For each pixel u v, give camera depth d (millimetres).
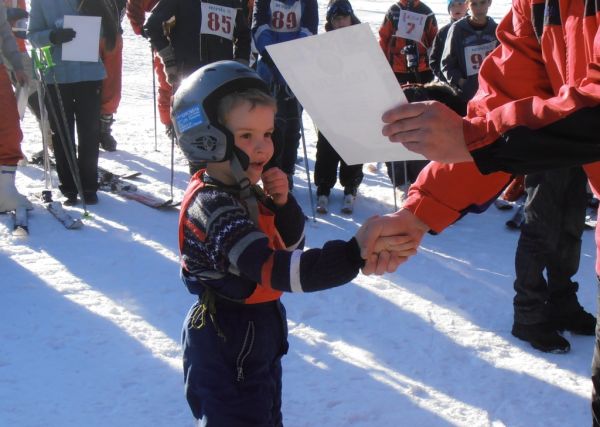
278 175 2396
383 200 7055
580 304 4797
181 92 2262
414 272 5211
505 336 4293
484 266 5426
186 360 2359
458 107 5938
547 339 4105
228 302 2297
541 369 3928
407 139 1755
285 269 2004
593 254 5777
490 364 3961
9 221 5699
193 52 6551
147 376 3676
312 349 4031
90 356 3838
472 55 6703
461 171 2158
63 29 5777
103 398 3473
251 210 2230
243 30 6746
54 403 3410
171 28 6582
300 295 4695
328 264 1980
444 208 2178
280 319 2393
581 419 3479
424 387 3715
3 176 5660
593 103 1635
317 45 1729
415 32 7809
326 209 6547
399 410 3490
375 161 1958
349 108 1814
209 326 2301
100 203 6332
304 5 6574
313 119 1895
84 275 4824
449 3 7941
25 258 5055
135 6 8266
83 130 6141
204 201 2211
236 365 2289
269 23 6473
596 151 1670
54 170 7273
